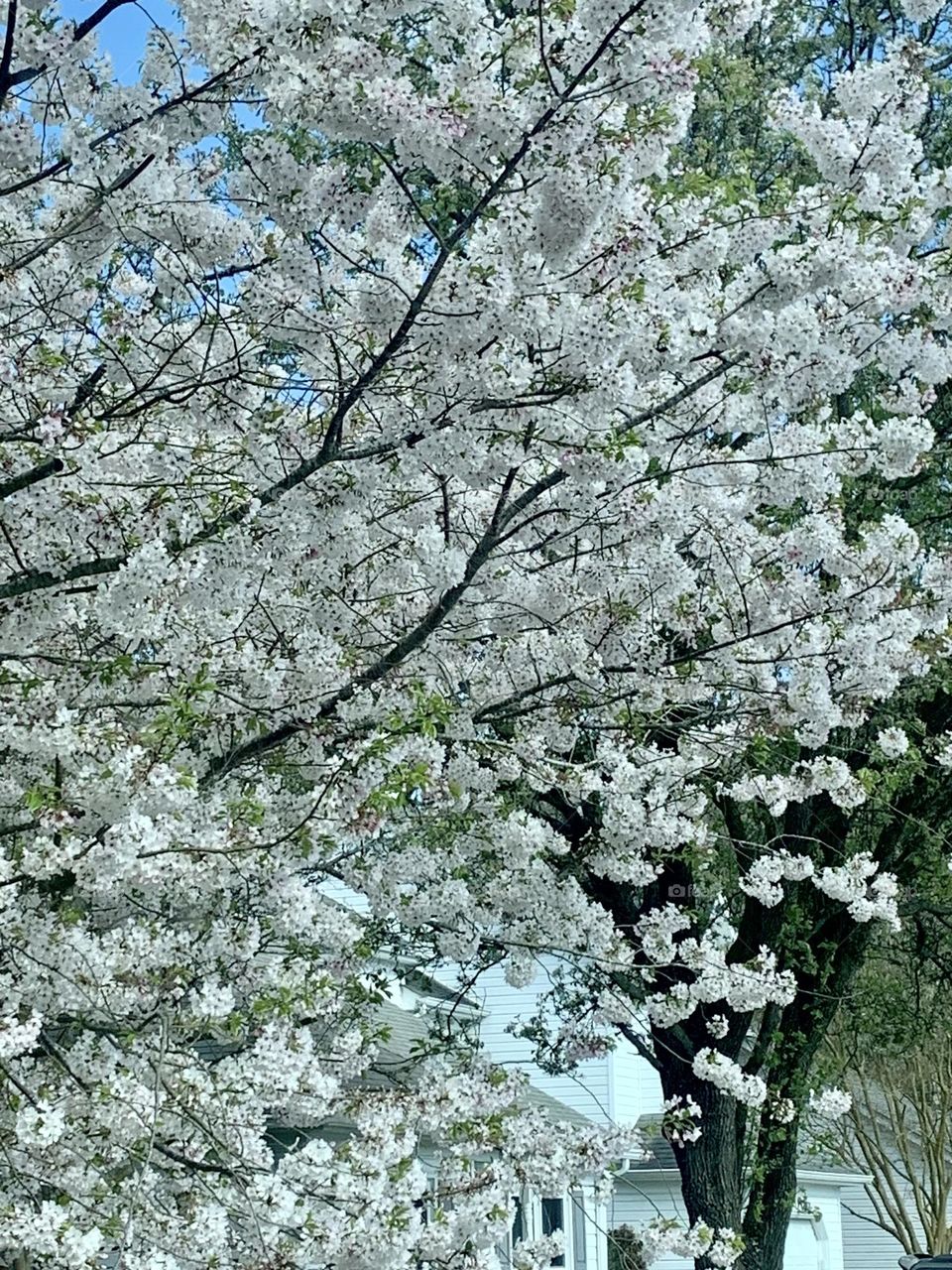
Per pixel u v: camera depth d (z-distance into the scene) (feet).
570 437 17.74
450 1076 21.03
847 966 40.32
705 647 26.71
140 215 15.89
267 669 18.88
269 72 14.48
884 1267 84.07
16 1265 15.30
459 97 14.16
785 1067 39.19
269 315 16.79
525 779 27.84
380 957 32.07
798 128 19.21
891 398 24.76
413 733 18.42
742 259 18.66
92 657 18.75
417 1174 17.01
